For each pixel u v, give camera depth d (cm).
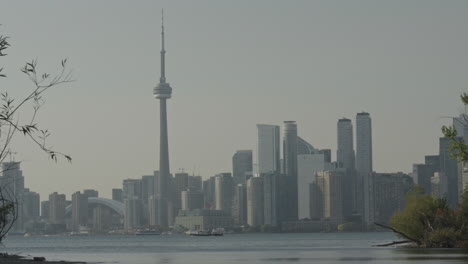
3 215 6906
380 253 15838
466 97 9731
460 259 11894
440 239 16262
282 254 18462
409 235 16762
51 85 5116
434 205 16538
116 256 18925
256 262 13662
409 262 11375
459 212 16438
